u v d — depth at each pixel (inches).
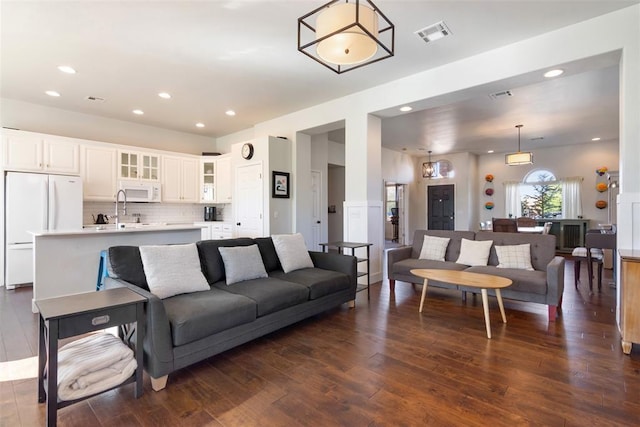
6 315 128.3
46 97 187.9
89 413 69.1
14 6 103.5
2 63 144.9
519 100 191.5
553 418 66.5
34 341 104.4
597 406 70.4
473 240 163.8
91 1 101.6
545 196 337.7
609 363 89.8
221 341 90.3
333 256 145.3
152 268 98.2
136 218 239.6
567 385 78.8
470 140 302.5
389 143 316.5
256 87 173.9
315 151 257.8
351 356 95.5
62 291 136.1
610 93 180.1
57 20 111.9
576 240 308.2
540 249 146.6
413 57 140.8
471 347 101.0
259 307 100.4
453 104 198.7
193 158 261.1
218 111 215.0
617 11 108.9
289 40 126.2
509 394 75.3
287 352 98.3
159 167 241.1
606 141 303.6
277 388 78.7
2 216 171.5
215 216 273.3
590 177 311.0
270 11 107.7
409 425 65.0
